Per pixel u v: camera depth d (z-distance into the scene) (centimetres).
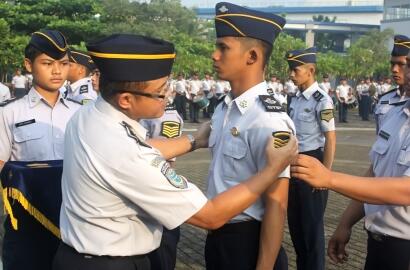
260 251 242
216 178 257
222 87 2102
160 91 212
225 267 254
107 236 210
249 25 248
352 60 3478
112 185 203
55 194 316
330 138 491
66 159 217
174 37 3331
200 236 564
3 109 331
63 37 335
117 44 202
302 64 504
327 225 600
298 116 509
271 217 236
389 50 4238
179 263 481
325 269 468
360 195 210
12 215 316
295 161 207
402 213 247
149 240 219
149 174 202
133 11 3291
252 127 245
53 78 331
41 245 322
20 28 2553
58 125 337
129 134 207
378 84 2359
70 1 2586
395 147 254
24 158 330
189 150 288
